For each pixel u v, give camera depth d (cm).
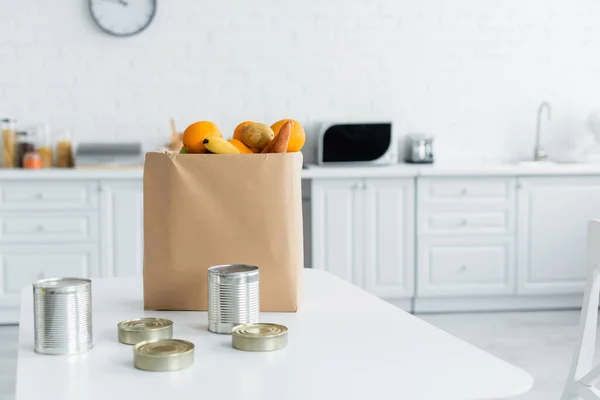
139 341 106
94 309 128
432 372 94
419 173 426
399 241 431
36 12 452
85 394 86
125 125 462
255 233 123
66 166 445
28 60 453
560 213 438
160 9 460
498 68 485
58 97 456
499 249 436
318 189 425
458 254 434
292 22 469
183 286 125
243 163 122
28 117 455
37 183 407
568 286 441
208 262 124
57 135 455
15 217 407
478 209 433
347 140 446
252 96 470
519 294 439
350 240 429
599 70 491
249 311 112
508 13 483
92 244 412
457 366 96
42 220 409
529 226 437
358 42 474
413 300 440
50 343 101
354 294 140
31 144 437
